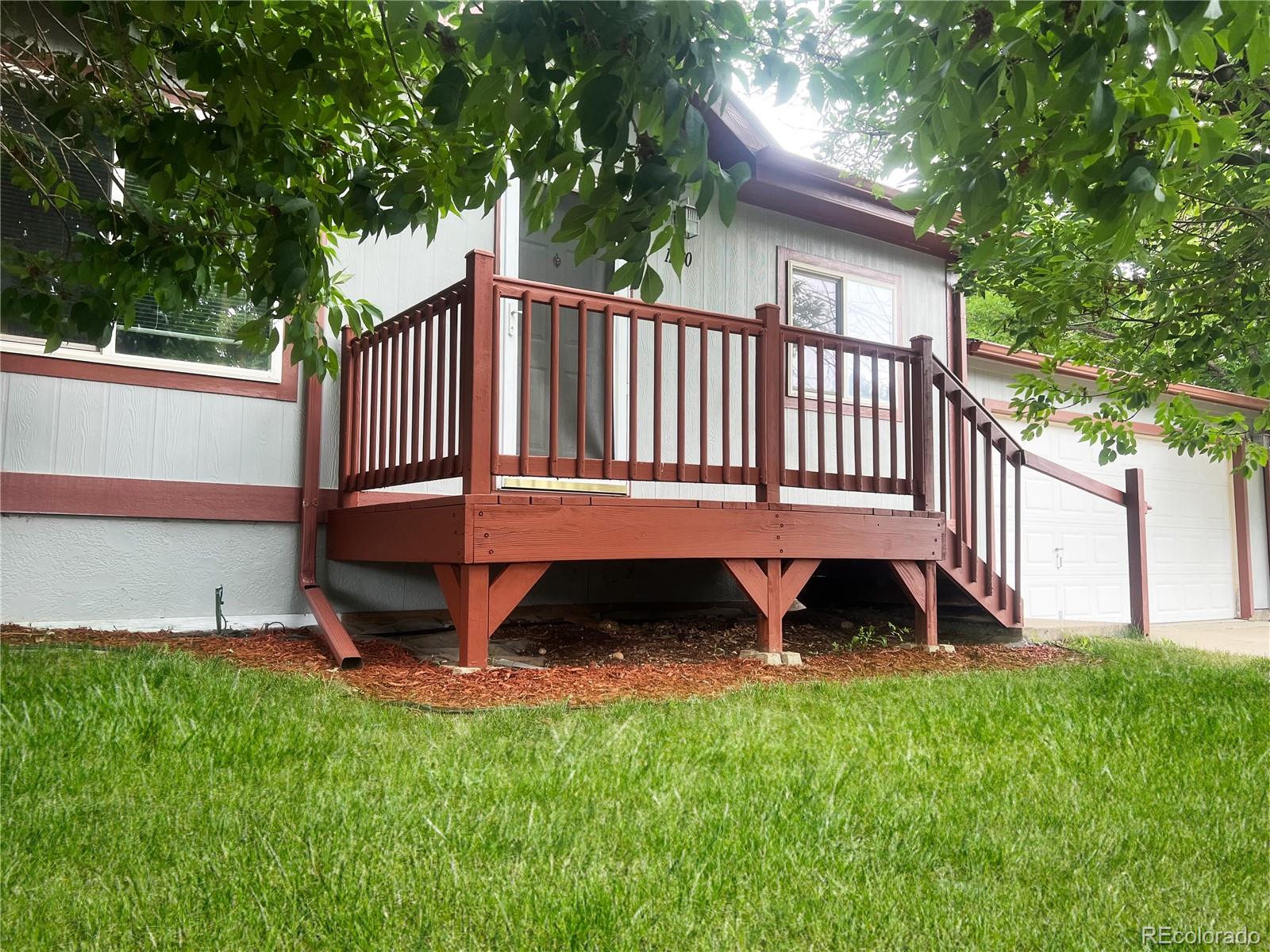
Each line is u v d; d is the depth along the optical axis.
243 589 5.54
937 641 6.66
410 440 5.95
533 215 2.00
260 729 2.89
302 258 2.53
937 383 6.47
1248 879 2.06
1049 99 1.96
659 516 4.87
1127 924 1.79
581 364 4.70
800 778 2.63
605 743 2.96
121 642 4.54
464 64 2.13
